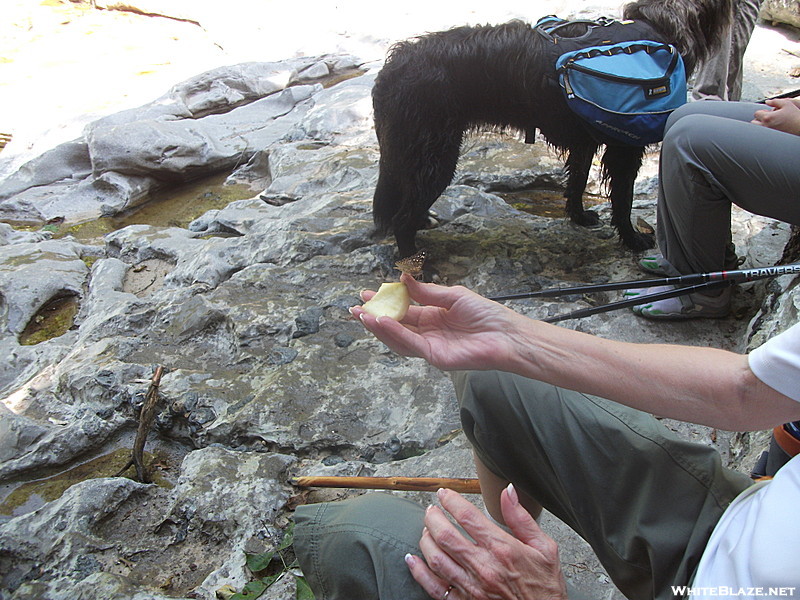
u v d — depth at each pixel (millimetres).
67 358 1767
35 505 1433
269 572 1207
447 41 1809
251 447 1484
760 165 1410
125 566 1250
